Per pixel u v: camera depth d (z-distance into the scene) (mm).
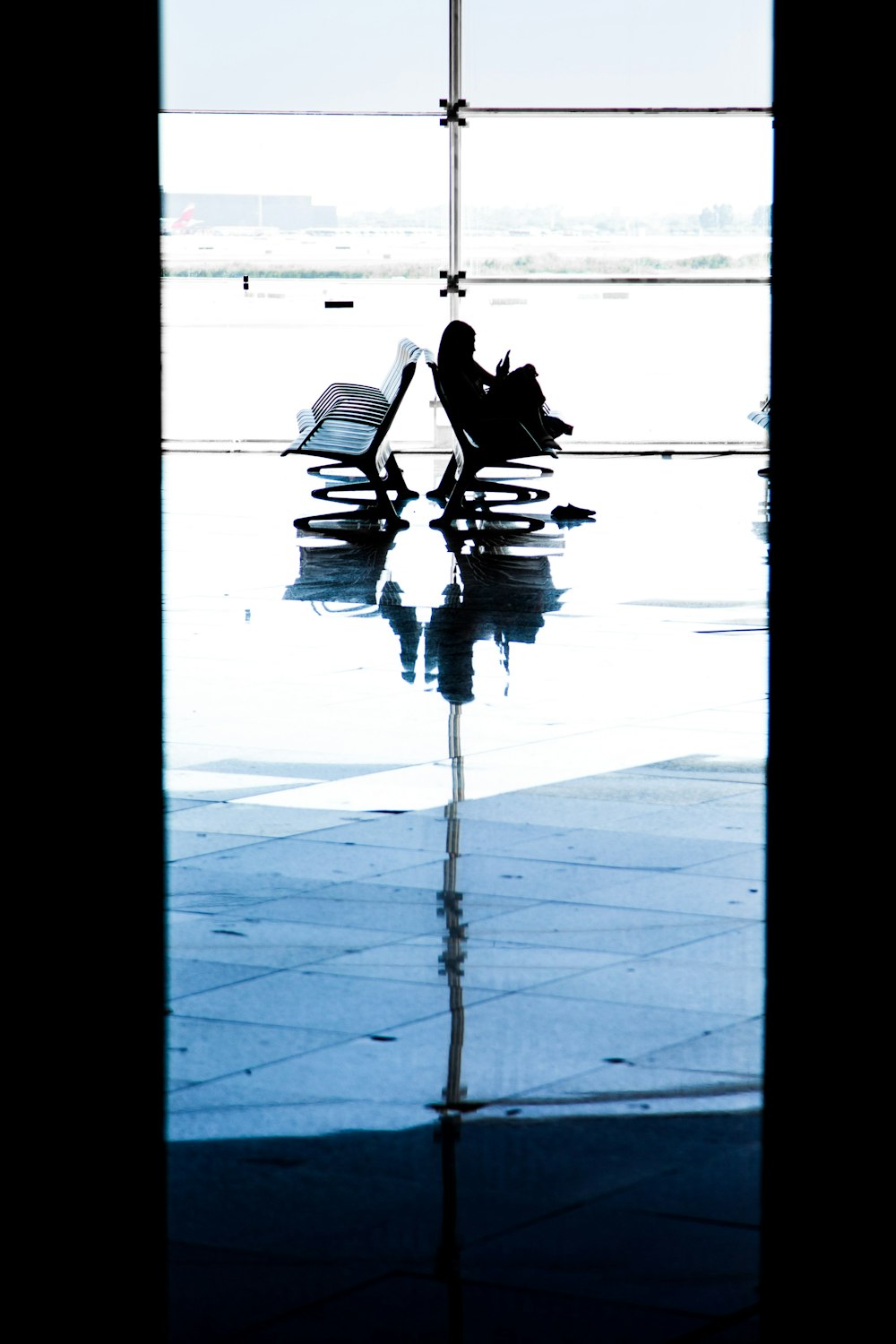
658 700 6840
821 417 3076
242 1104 3107
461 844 4879
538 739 6184
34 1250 2562
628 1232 2633
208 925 4148
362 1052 3350
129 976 3533
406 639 8133
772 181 3023
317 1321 2377
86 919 3506
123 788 3453
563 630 8367
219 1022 3490
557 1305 2422
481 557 10922
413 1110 3078
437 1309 2400
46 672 3355
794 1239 2598
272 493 14812
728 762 5844
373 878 4551
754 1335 2338
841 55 2967
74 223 3143
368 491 14828
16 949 3502
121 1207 2670
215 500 14219
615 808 5270
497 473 16719
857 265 3010
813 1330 2346
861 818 3357
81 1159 2846
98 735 3408
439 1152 2910
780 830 3408
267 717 6535
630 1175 2824
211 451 18859
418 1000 3631
